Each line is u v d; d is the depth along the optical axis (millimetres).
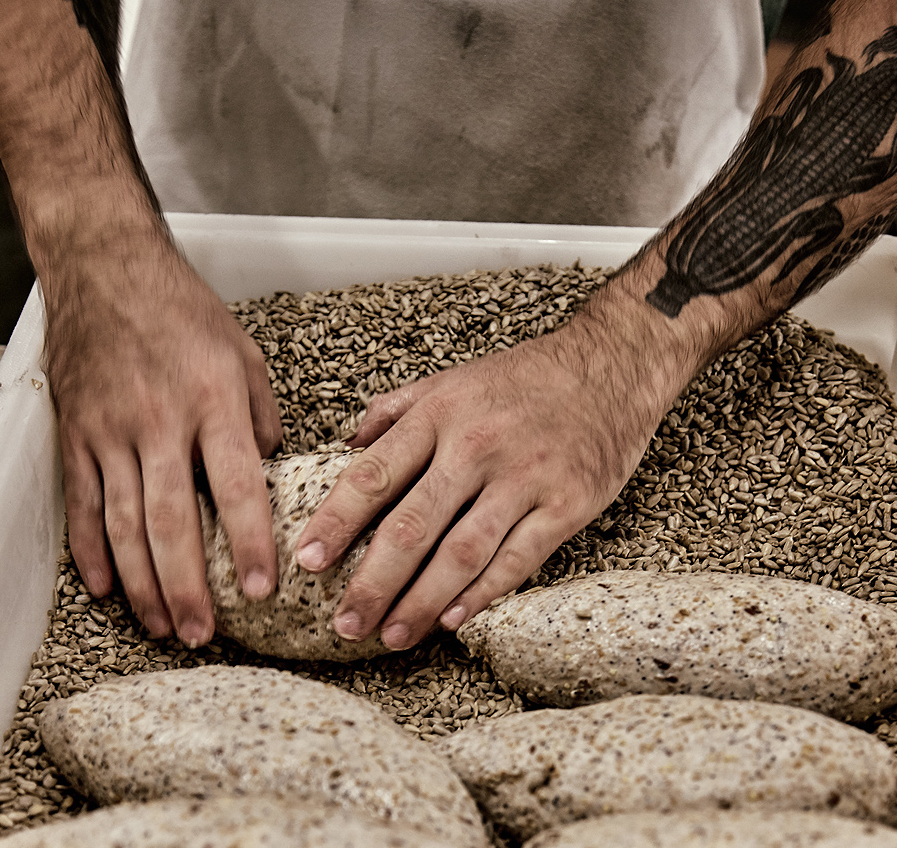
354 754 743
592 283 1427
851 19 1187
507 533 1035
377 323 1378
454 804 733
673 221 1258
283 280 1481
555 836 685
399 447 1023
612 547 1156
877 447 1256
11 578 1028
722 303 1191
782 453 1267
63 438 1125
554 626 928
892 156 1154
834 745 746
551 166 1651
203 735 760
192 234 1443
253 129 1652
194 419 1066
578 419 1088
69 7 1260
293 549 1009
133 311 1107
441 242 1477
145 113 1660
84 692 912
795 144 1178
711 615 898
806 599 915
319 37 1526
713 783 726
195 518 1023
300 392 1323
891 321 1468
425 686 1028
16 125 1206
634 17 1492
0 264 2258
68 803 881
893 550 1149
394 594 977
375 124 1616
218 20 1538
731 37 1570
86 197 1185
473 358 1346
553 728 815
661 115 1605
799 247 1188
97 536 1103
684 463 1250
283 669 1054
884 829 644
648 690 895
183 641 1016
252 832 623
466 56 1528
